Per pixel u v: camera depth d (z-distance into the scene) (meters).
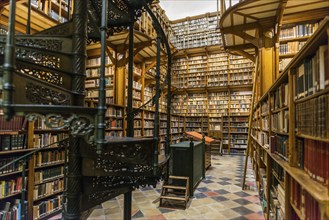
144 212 3.29
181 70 11.30
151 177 2.18
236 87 10.16
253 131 6.35
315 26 4.63
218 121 10.42
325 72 1.18
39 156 3.21
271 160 2.80
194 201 3.76
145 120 7.83
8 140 2.77
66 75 1.66
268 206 2.78
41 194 3.21
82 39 1.72
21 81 1.25
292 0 3.73
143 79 8.41
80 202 1.89
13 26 1.14
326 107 1.14
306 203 1.40
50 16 4.50
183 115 10.99
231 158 8.55
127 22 2.64
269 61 4.34
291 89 1.78
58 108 1.31
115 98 6.60
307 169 1.47
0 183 2.69
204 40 10.53
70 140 1.88
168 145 2.51
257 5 3.76
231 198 3.91
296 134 1.71
